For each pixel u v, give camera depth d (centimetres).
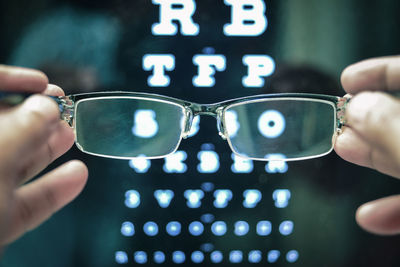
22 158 23
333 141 28
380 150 24
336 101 28
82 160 36
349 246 37
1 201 22
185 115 30
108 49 35
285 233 37
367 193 37
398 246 37
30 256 37
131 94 29
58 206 25
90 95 28
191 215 36
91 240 37
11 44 35
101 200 36
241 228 37
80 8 35
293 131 29
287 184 36
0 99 24
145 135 30
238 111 30
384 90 25
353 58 35
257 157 30
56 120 23
